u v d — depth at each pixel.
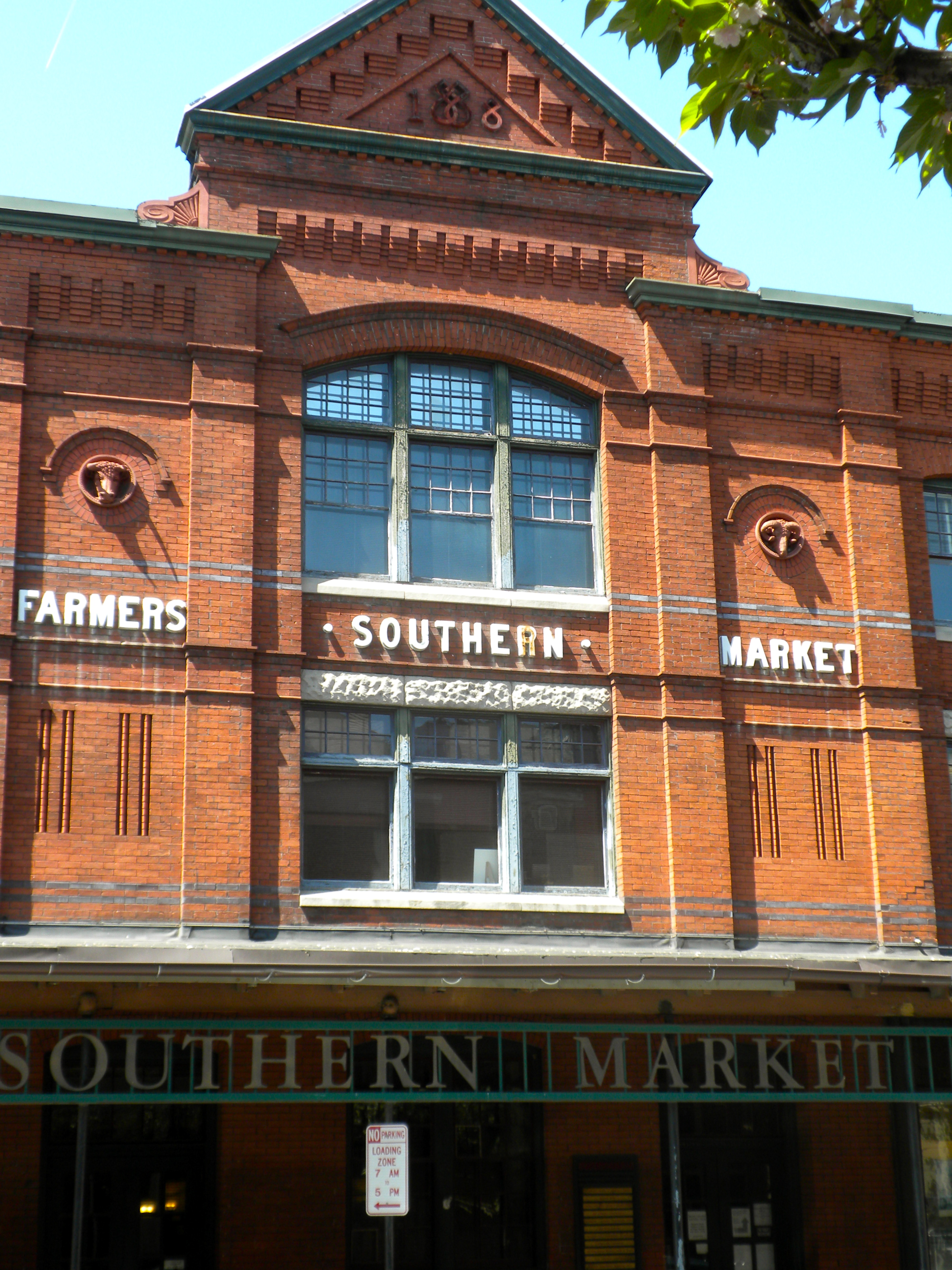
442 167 19.52
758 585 19.53
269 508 17.89
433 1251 17.48
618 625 18.78
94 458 17.38
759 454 19.95
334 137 19.05
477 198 19.55
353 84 19.50
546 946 17.56
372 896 17.20
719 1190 18.61
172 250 18.11
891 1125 19.00
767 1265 18.48
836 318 20.45
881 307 20.62
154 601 17.19
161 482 17.53
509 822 18.05
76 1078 16.83
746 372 20.11
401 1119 17.81
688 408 19.67
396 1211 13.95
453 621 18.38
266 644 17.48
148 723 16.89
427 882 17.73
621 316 19.86
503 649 18.42
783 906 18.52
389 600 18.20
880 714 19.44
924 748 19.80
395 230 19.12
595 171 20.00
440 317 19.17
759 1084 17.59
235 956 14.84
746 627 19.33
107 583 17.12
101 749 16.69
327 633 17.89
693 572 19.14
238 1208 16.81
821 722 19.31
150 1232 16.86
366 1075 17.69
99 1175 16.86
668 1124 17.84
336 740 17.81
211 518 17.52
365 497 18.64
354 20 19.62
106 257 17.91
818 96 8.93
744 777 18.84
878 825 19.05
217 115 18.62
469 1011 17.41
